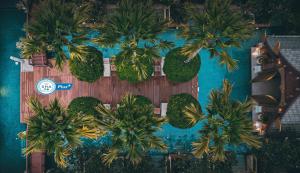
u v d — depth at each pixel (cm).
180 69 3141
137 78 3164
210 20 2583
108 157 2642
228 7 2619
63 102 3303
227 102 2623
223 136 2570
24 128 3350
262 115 3120
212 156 2973
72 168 3177
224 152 2872
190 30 2689
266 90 3142
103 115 2672
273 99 2897
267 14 3197
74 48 2689
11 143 3341
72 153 3059
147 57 2798
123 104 2655
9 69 3347
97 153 3025
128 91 3306
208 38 2617
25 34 3334
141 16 2591
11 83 3347
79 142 2580
